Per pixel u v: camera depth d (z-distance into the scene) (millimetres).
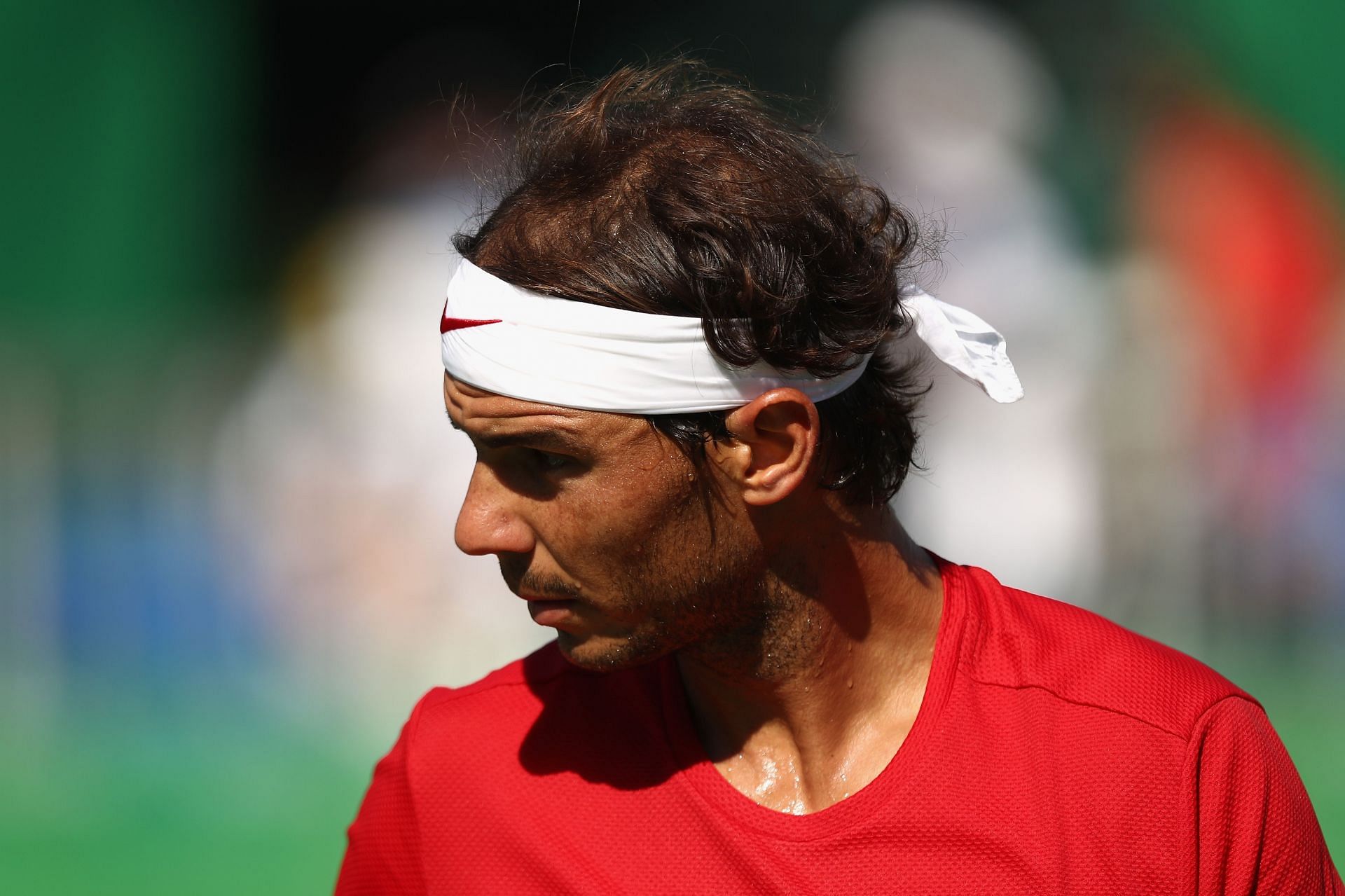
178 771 22938
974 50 35625
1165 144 38125
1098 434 28375
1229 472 28047
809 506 6250
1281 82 39406
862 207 6336
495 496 6020
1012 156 34781
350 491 27531
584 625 6176
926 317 6566
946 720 6242
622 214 5859
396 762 6957
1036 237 33000
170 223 42688
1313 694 25219
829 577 6367
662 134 6195
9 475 26344
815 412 5977
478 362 5812
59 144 41219
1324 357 29266
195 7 43000
